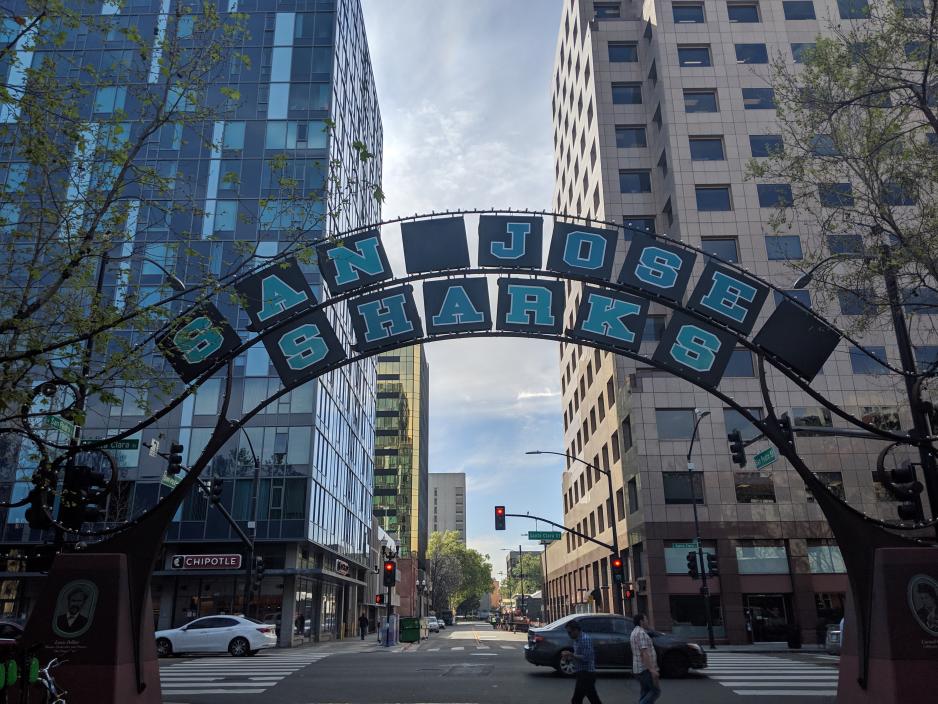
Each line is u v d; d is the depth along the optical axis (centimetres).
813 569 3694
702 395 4019
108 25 1124
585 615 1755
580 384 5903
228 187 4028
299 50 4466
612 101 4981
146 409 1150
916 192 1443
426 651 2859
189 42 1780
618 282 1388
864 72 1455
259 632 2539
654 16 4831
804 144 1586
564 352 6869
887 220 1422
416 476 11425
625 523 4294
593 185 5119
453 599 14338
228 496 3731
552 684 1543
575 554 6259
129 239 1144
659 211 4641
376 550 6738
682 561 3747
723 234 4234
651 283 1380
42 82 1068
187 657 2477
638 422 3978
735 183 4347
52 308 1110
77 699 990
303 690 1462
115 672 1007
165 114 1194
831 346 1325
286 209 1248
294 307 1340
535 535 3916
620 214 4650
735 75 4612
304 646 3694
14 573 3578
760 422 1277
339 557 4744
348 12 5084
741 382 4009
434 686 1516
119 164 1121
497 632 6875
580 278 1388
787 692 1414
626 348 1373
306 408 3906
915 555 1040
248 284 1345
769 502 3800
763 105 4538
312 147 4200
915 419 1253
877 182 1491
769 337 1337
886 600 1026
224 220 3938
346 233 1405
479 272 1392
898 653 998
